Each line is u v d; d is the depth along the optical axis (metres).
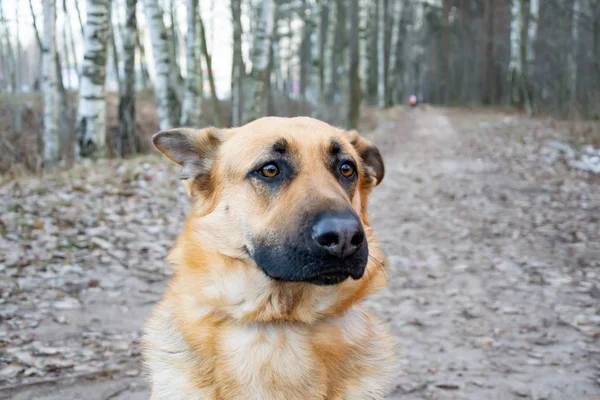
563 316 1.34
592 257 1.80
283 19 10.98
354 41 5.93
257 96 3.93
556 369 1.09
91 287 1.36
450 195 2.82
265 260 0.67
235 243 0.70
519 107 8.12
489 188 2.95
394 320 1.32
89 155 2.88
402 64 12.86
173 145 0.76
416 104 10.36
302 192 0.66
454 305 1.42
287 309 0.69
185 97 3.83
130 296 1.34
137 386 0.98
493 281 1.60
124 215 1.94
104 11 2.83
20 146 3.85
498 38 10.14
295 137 0.71
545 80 7.89
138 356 1.07
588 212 2.40
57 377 0.98
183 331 0.71
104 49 2.86
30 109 5.55
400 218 2.37
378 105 10.49
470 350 1.17
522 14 7.20
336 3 7.43
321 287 0.70
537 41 7.69
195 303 0.71
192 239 0.72
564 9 6.80
